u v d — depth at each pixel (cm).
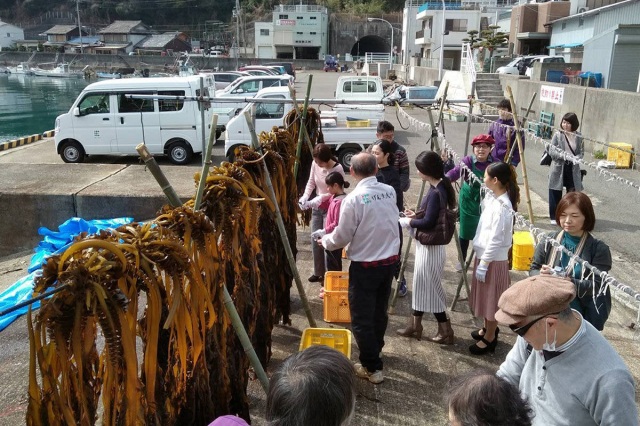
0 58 7681
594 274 303
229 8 10262
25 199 783
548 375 203
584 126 1372
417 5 5103
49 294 173
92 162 1338
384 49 7700
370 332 366
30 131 2517
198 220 246
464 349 427
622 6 2202
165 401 235
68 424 180
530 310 195
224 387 276
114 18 10594
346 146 1190
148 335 213
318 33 7050
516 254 581
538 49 3562
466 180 511
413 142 1526
